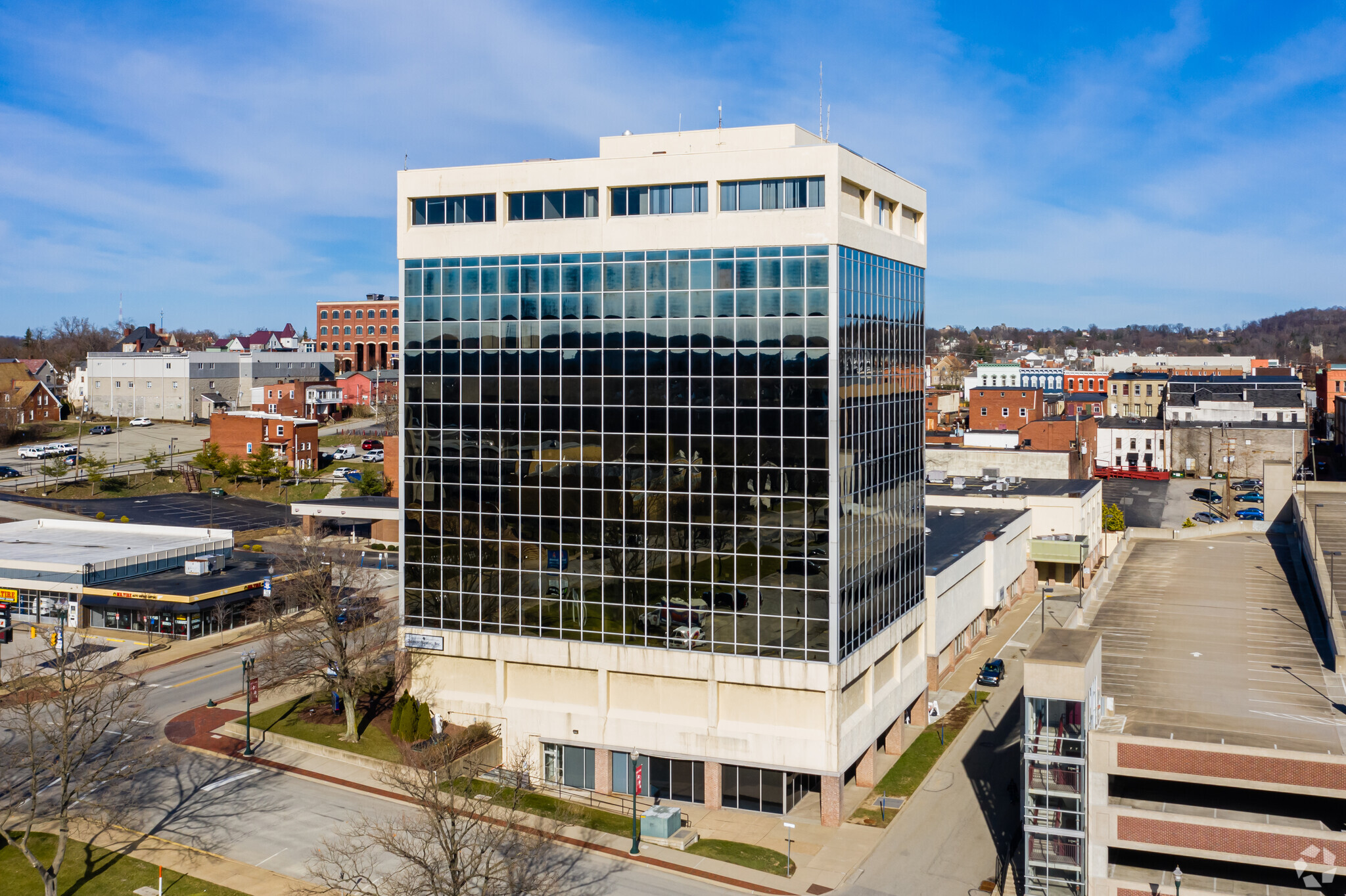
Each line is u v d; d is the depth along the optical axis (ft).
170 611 295.69
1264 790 150.30
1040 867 160.35
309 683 241.55
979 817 190.90
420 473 215.10
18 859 168.55
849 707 196.54
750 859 174.60
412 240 214.48
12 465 540.93
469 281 210.38
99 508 458.09
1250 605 266.57
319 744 214.90
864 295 201.87
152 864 167.94
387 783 197.98
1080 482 423.64
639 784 192.54
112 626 306.96
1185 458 611.88
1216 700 187.93
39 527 385.70
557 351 204.03
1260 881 155.94
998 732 233.14
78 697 219.00
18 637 295.69
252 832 179.83
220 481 517.55
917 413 235.40
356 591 288.51
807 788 204.54
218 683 258.98
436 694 216.74
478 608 212.23
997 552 316.19
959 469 458.09
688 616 196.34
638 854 175.32
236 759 210.59
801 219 188.34
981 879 168.86
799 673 188.75
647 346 197.88
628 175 199.11
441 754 184.44
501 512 209.15
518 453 207.41
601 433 201.16
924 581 247.91
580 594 203.82
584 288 202.08
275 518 457.27
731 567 193.26
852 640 195.31
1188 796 164.14
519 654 208.44
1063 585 378.73
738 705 194.59
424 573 216.33
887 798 199.21
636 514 199.11
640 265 198.39
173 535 368.07
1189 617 254.47
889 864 173.78
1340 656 205.36
